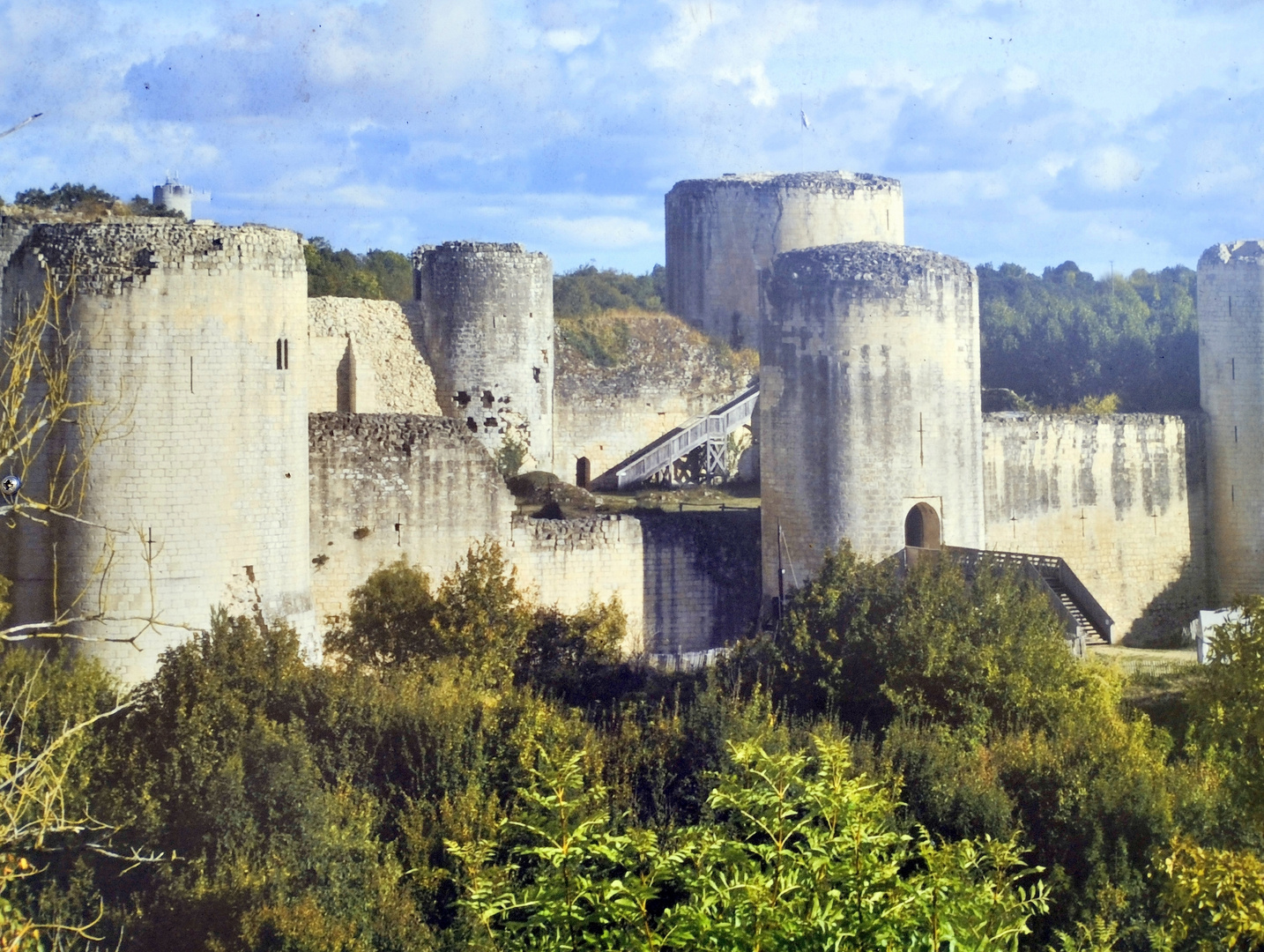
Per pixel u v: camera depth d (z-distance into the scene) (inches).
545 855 1185.4
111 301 2066.9
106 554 2057.1
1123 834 1732.3
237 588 2166.6
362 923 1589.6
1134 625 3319.4
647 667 2546.8
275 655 1977.1
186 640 2084.2
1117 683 2235.5
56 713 1820.9
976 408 2682.1
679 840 1291.8
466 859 1358.3
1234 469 3378.4
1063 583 2564.0
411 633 2468.0
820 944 1056.2
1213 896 1439.5
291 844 1672.0
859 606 2267.5
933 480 2596.0
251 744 1788.9
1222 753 1951.3
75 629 2065.7
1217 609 3112.7
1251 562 3376.0
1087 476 3253.0
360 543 2544.3
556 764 1475.1
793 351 2603.3
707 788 1815.9
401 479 2573.8
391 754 1873.8
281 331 2215.8
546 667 2479.1
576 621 2556.6
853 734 2126.0
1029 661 2139.5
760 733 1787.6
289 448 2239.2
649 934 1088.8
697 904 1107.3
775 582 2657.5
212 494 2132.1
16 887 1561.3
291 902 1585.9
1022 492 3166.8
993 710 2114.9
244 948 1550.2
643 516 2903.5
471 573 2482.8
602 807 1689.2
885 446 2559.1
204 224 2159.2
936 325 2593.5
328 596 2519.7
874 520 2556.6
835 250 2588.6
